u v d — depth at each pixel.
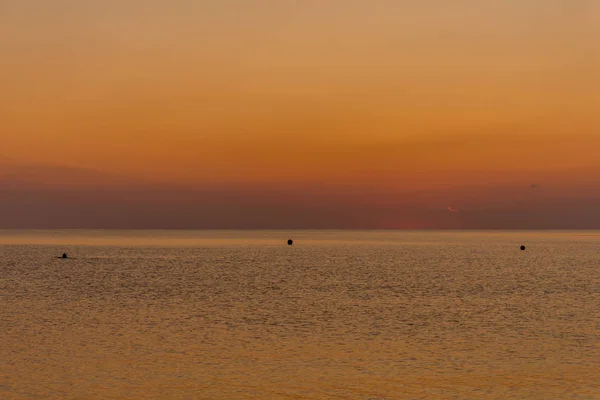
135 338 39.12
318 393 27.77
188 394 27.53
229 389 28.30
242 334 40.62
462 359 33.84
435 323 45.19
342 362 33.12
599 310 52.31
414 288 69.31
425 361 33.38
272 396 27.34
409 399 26.95
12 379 29.52
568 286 72.50
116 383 29.05
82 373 30.64
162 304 55.06
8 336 39.50
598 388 28.52
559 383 29.28
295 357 34.19
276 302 56.69
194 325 43.94
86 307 52.91
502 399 27.02
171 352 35.22
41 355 34.19
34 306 53.47
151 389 28.20
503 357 34.34
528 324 44.91
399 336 40.16
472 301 58.03
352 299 59.12
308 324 44.59
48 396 27.08
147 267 101.75
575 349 36.41
